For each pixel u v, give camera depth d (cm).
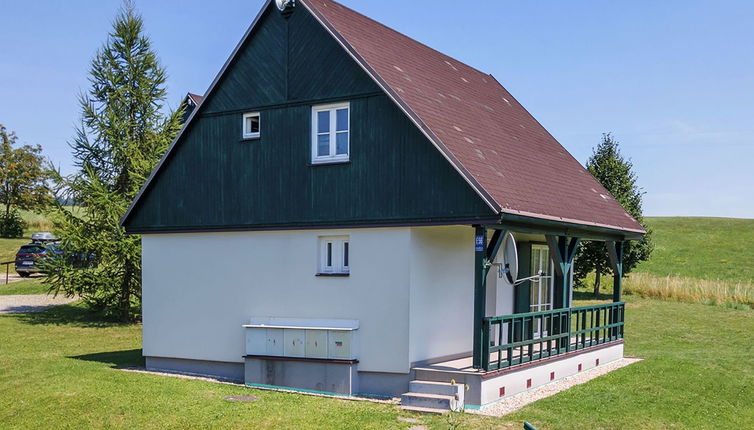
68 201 2611
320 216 1529
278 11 1605
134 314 2698
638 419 1294
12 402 1312
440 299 1517
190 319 1719
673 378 1684
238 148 1656
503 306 1767
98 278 2552
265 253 1617
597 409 1348
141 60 2664
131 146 2591
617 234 1955
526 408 1323
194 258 1723
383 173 1449
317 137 1559
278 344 1520
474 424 1198
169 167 1762
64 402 1309
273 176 1602
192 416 1243
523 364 1462
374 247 1462
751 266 5088
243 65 1653
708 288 3434
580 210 1672
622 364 1908
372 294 1459
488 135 1678
